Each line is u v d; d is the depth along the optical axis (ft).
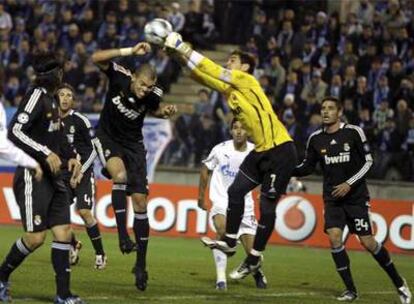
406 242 179.73
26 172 88.17
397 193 210.59
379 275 138.51
